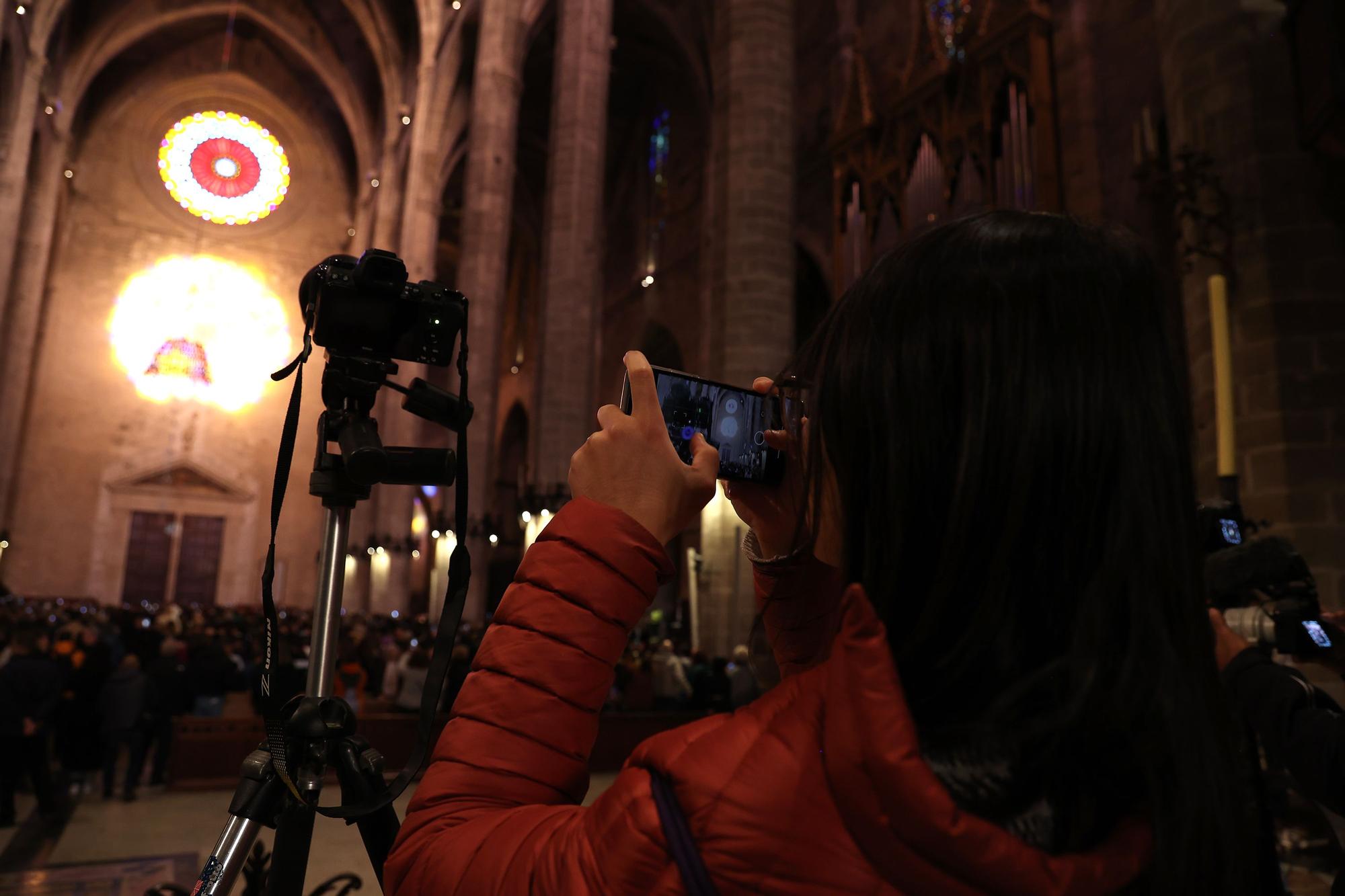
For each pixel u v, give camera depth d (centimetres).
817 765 42
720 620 1142
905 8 1909
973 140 1540
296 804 114
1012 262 50
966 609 46
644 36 2833
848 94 1866
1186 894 42
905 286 52
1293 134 553
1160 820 43
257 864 308
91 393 3109
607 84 2077
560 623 53
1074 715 41
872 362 51
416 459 115
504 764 51
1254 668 104
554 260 1933
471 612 1998
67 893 516
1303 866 404
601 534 55
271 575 117
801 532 62
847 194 1836
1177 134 618
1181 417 50
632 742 981
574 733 52
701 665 1098
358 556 2911
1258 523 475
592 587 54
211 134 3397
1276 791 288
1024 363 46
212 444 3222
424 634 1451
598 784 880
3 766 688
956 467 47
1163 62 646
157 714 882
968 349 48
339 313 121
